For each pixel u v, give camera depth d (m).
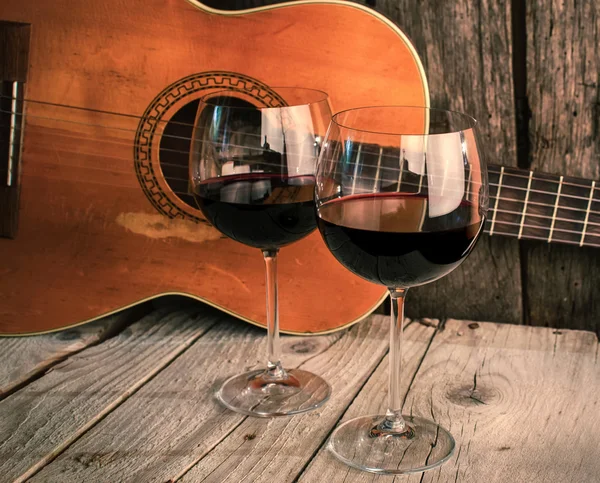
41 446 0.87
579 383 0.96
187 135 1.06
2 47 1.03
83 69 1.03
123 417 0.91
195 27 1.02
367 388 0.96
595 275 1.11
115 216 1.05
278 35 1.02
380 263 0.81
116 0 1.02
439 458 0.85
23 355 1.02
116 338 1.05
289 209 0.90
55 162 1.04
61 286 1.06
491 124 1.10
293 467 0.85
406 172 0.80
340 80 1.02
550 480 0.83
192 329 1.07
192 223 1.05
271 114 0.89
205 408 0.92
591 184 1.05
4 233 1.05
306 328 1.06
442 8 1.08
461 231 0.80
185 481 0.83
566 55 1.07
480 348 1.03
